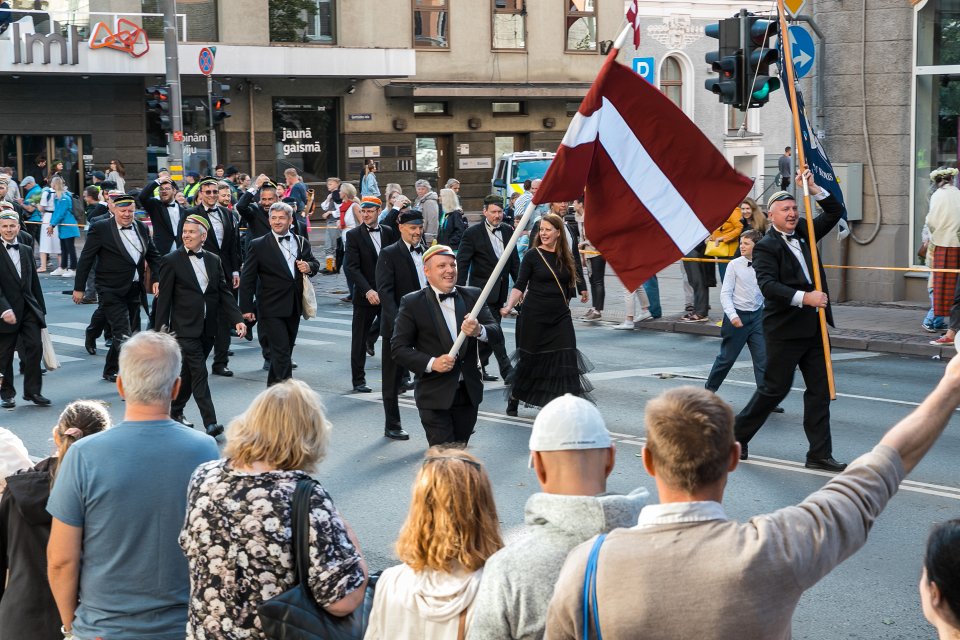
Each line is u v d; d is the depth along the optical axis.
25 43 34.00
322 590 4.07
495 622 3.45
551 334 11.34
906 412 12.03
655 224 7.11
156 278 14.55
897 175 19.94
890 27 19.70
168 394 4.77
